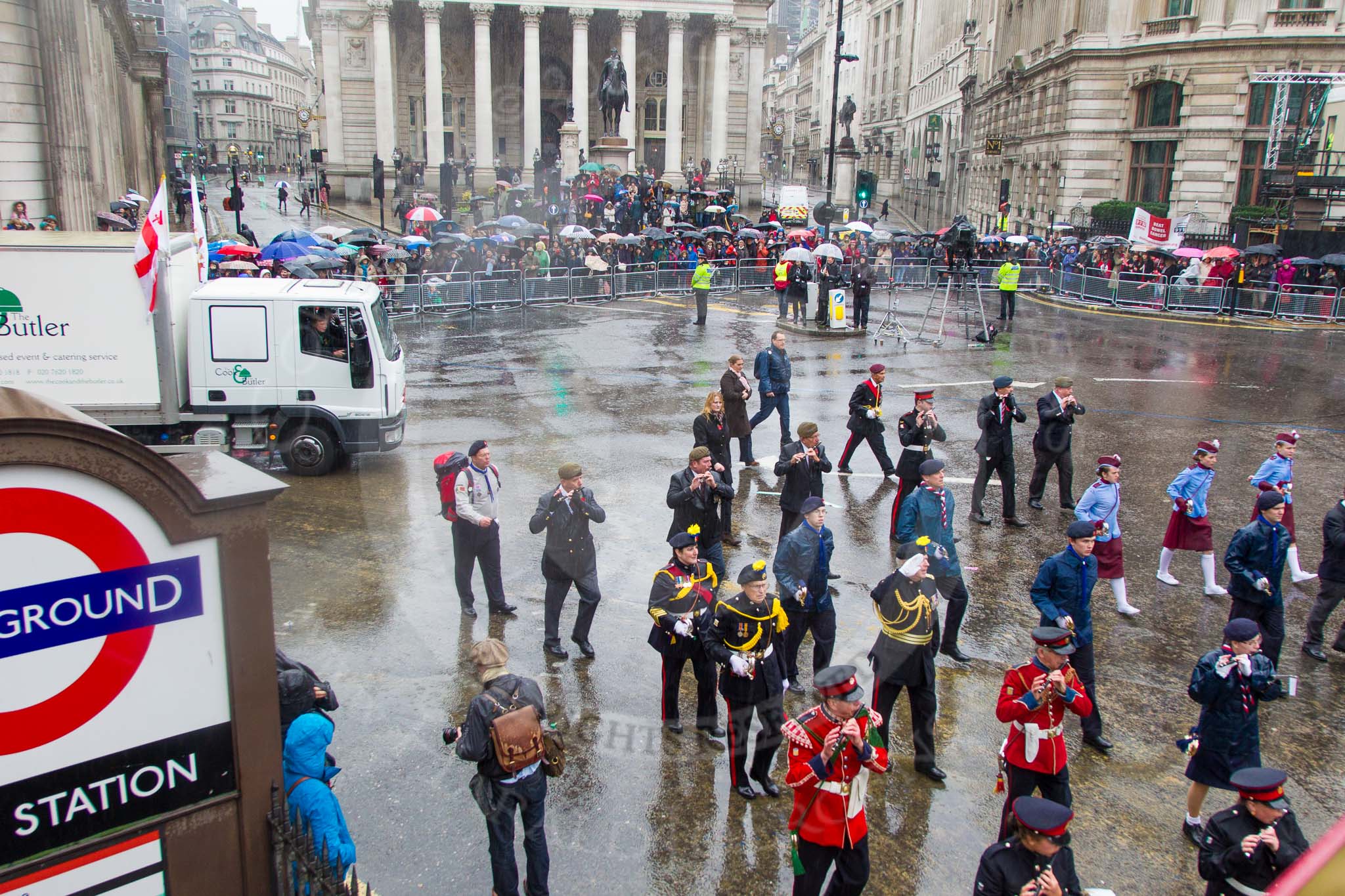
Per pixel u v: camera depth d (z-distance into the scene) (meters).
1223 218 39.31
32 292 10.73
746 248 33.00
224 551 3.67
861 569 9.59
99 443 3.29
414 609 7.50
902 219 68.50
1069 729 7.36
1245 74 38.25
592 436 12.05
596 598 7.21
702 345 20.88
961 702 7.44
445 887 5.07
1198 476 9.75
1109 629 9.07
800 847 4.81
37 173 22.34
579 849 5.46
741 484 12.03
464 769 5.95
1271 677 5.82
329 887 3.73
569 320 23.31
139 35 43.59
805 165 91.06
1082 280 31.98
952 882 5.54
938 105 79.75
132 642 3.53
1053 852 4.34
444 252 22.77
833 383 18.11
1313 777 6.81
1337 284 30.20
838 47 30.42
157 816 3.69
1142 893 5.57
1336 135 35.91
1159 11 40.97
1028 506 12.44
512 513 9.20
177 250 11.49
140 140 44.50
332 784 5.71
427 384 14.80
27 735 3.36
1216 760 5.88
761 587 5.10
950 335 24.91
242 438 11.28
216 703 3.77
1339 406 17.81
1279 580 8.13
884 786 6.37
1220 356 22.77
